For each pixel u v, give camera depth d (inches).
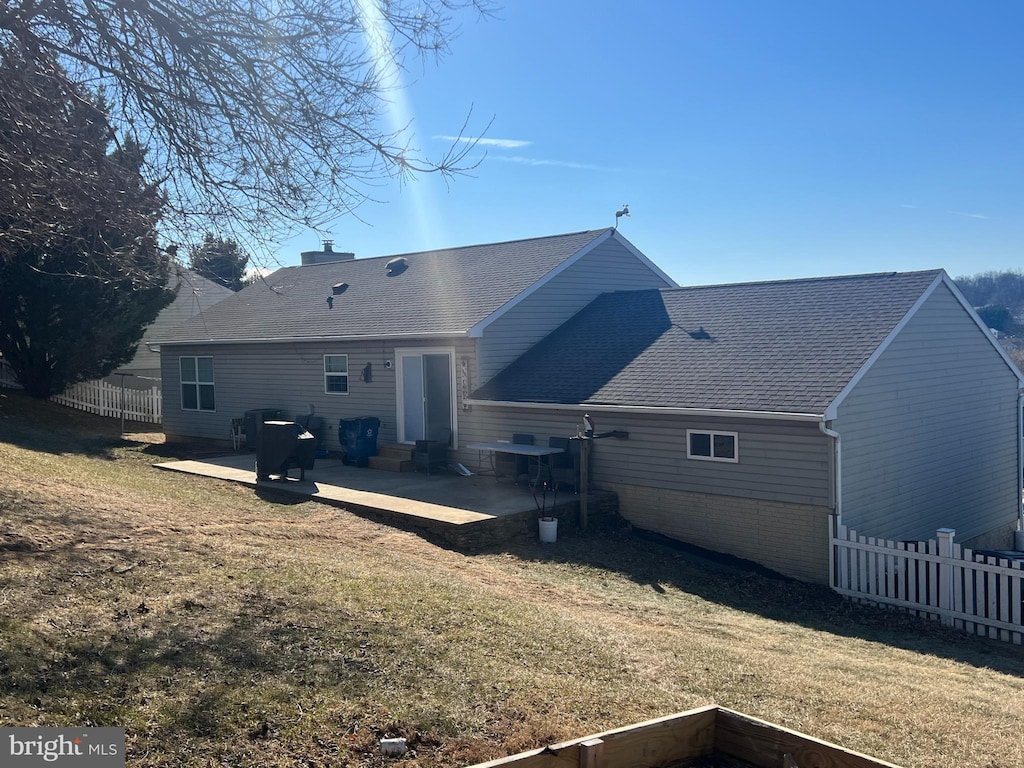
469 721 207.0
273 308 927.0
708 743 176.4
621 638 311.4
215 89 320.5
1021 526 749.9
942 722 251.3
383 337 724.0
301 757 181.9
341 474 674.2
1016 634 421.1
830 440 496.1
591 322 745.6
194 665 217.6
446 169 340.5
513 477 643.5
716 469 546.0
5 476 420.8
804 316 620.1
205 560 323.9
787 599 476.1
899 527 573.0
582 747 158.1
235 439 834.2
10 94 287.4
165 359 959.6
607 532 573.3
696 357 613.6
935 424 619.2
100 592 264.5
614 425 595.8
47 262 816.3
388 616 281.6
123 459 735.1
